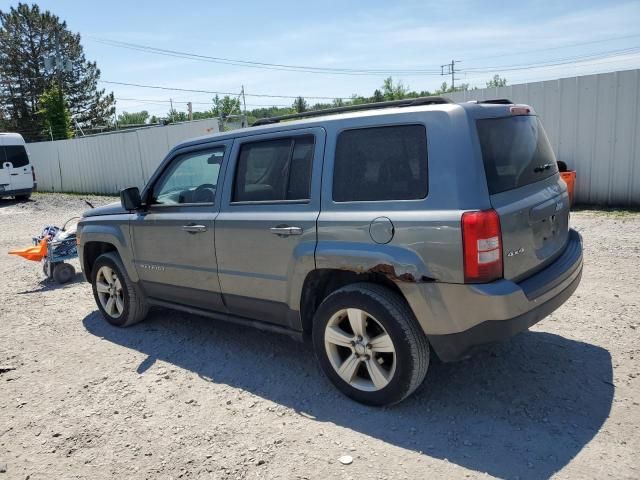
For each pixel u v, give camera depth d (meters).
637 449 2.97
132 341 5.17
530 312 3.26
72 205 18.52
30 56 51.09
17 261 9.55
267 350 4.72
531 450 3.03
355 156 3.60
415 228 3.23
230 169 4.34
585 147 10.41
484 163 3.21
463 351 3.28
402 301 3.42
